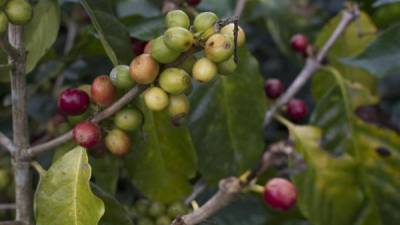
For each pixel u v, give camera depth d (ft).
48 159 2.30
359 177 2.37
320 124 2.42
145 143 2.04
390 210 2.37
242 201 2.45
